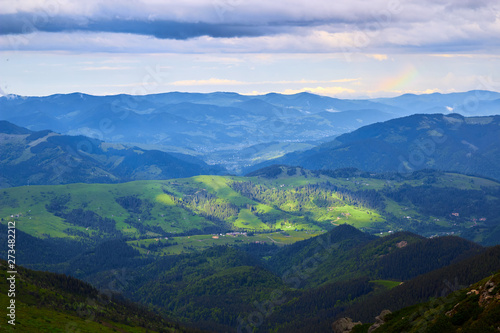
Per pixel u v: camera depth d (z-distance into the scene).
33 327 133.00
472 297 96.75
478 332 84.00
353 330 129.88
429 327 97.31
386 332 112.56
